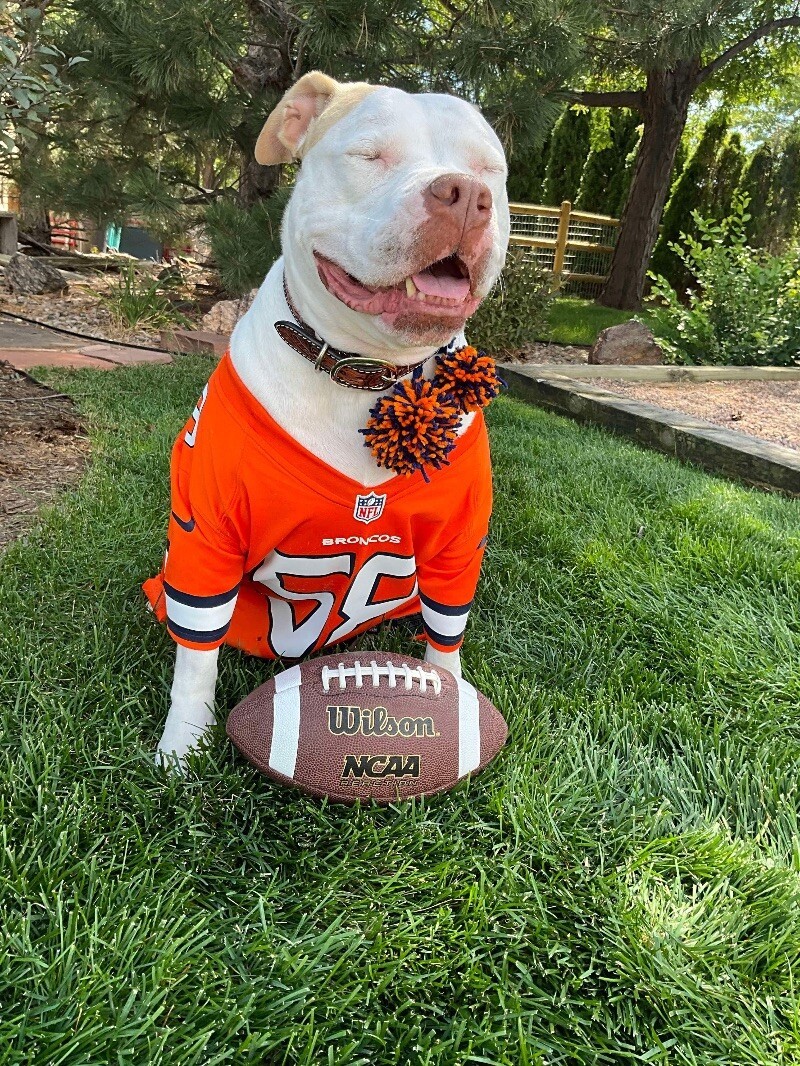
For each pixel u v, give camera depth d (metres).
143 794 0.70
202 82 2.72
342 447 0.69
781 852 0.73
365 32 1.93
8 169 3.35
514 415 2.33
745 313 3.53
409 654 0.99
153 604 0.94
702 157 6.36
